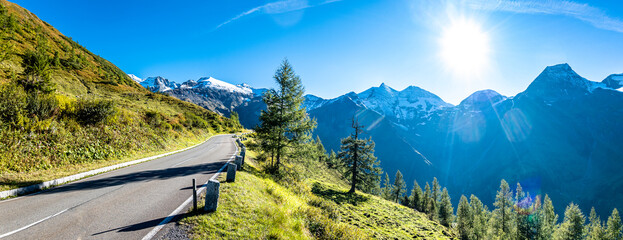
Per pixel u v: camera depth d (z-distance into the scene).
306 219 8.78
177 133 33.00
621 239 50.53
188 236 5.48
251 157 26.80
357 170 51.81
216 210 7.10
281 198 11.07
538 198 51.53
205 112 94.25
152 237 5.28
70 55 91.88
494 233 51.81
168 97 102.81
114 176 11.91
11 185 8.42
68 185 9.77
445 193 77.31
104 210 6.91
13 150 11.09
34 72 19.30
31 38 80.88
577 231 48.44
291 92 20.56
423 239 33.59
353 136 52.72
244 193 9.45
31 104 13.73
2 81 17.34
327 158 78.25
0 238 4.80
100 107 18.12
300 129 20.44
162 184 10.49
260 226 6.63
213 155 23.44
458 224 56.84
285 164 21.72
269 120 20.20
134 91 94.31
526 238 45.94
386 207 48.72
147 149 21.59
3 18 68.56
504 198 51.06
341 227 9.29
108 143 17.55
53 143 13.38
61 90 58.91
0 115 11.96
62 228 5.54
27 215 6.21
